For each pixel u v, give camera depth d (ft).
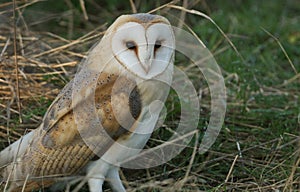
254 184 43.88
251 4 76.18
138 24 38.93
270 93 57.21
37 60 52.95
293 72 62.59
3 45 54.13
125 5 72.18
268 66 62.59
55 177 40.86
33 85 51.42
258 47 64.69
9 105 48.26
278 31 70.33
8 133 46.29
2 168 42.04
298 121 50.37
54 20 66.23
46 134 40.68
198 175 45.75
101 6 72.08
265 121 53.16
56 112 40.78
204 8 72.64
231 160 47.60
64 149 40.32
